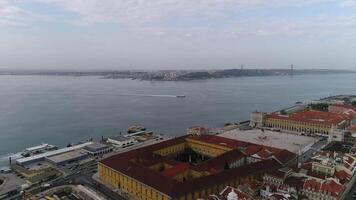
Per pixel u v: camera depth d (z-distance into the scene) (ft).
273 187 463.42
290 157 632.79
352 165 546.26
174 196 429.79
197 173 538.88
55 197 497.05
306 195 453.99
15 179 607.78
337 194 427.74
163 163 595.88
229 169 529.04
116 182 547.08
